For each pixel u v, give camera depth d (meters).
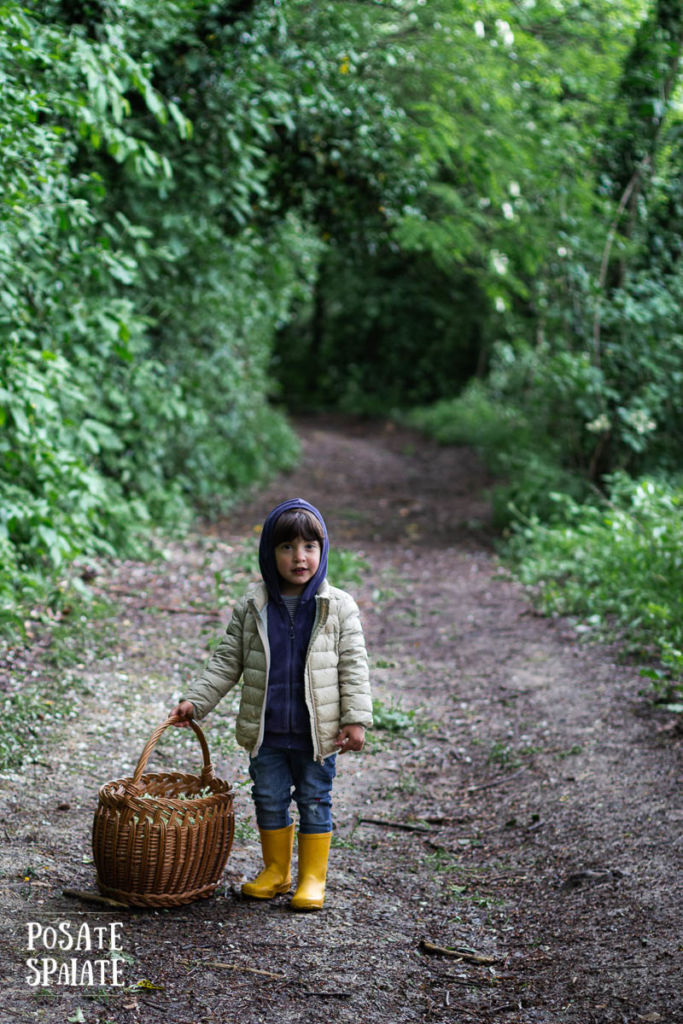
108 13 6.48
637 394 10.56
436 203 10.95
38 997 2.78
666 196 10.97
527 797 4.60
